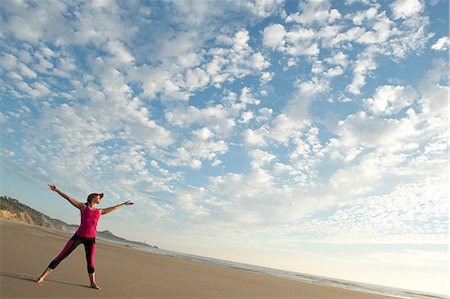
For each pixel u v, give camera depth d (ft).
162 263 42.80
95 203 21.04
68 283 20.27
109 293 19.44
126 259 39.09
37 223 177.99
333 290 48.62
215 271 46.32
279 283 44.96
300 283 52.13
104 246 53.88
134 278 26.43
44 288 18.06
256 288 34.81
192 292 25.00
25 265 24.04
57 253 32.50
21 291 16.80
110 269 29.01
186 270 39.81
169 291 23.62
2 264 23.07
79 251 37.93
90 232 20.20
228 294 27.30
